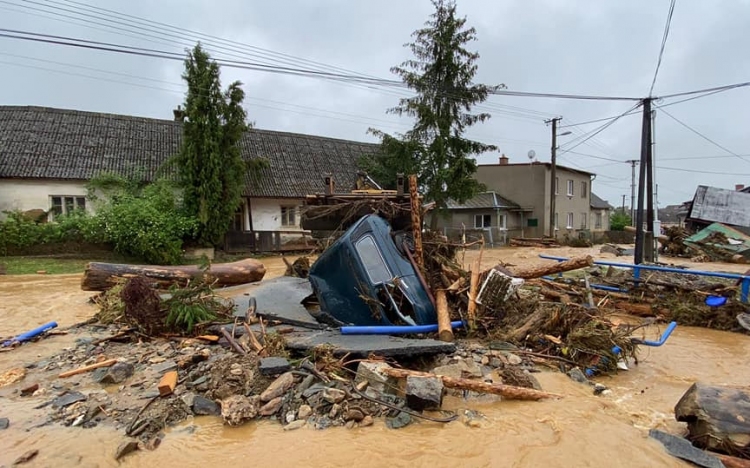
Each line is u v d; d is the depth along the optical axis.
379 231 6.21
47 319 7.25
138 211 15.69
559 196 33.94
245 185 20.55
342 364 4.39
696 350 5.96
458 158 22.02
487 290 6.09
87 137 19.39
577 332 5.17
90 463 3.04
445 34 22.45
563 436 3.42
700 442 3.29
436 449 3.22
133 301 5.63
